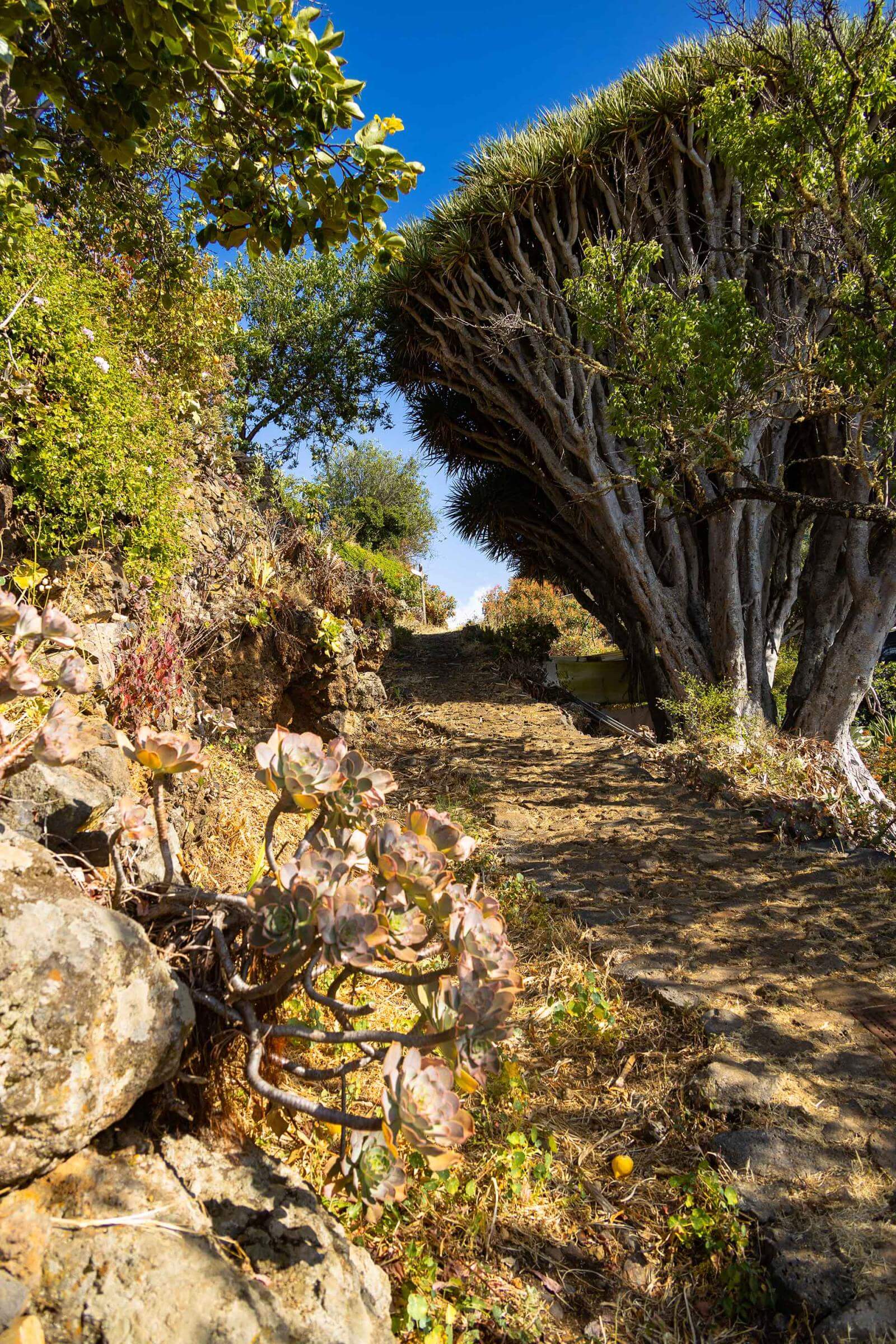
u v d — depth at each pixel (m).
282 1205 1.59
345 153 2.85
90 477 4.39
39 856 1.51
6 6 2.19
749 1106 2.83
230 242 3.22
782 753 7.26
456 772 7.30
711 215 9.28
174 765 1.65
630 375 7.34
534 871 5.09
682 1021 3.39
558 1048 3.23
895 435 6.57
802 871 5.01
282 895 1.60
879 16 5.80
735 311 6.48
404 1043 1.57
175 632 5.05
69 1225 1.31
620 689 14.25
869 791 8.94
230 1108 1.80
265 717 6.44
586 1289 2.14
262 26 2.61
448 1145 1.36
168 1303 1.24
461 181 10.56
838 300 6.48
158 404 6.57
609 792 6.86
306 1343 1.29
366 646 8.50
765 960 3.89
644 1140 2.76
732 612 9.51
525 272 9.80
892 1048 3.16
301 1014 2.46
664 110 9.19
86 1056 1.32
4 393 4.06
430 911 1.67
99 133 2.88
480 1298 1.96
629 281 7.20
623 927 4.27
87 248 6.24
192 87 2.59
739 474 7.72
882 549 9.52
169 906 1.79
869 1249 2.21
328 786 1.72
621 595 11.82
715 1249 2.26
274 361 16.14
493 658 13.78
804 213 6.61
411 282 10.58
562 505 11.62
